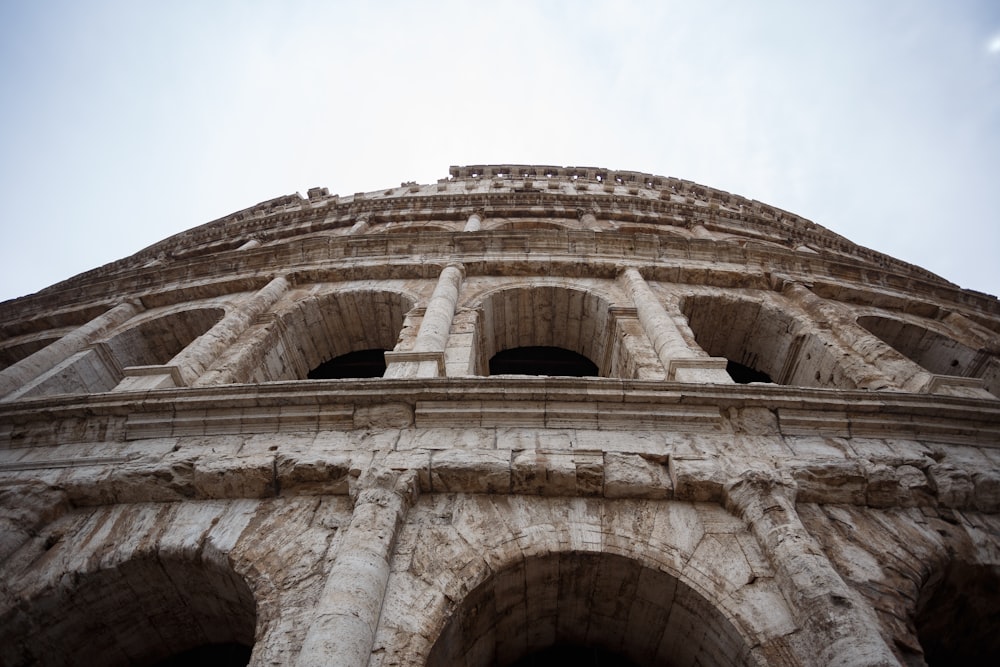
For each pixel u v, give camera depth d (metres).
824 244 35.09
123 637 9.49
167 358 20.36
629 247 20.84
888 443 10.40
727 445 9.96
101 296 22.84
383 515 8.39
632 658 9.17
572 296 18.42
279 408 10.52
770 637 7.13
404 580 7.77
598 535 8.45
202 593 9.16
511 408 10.23
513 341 19.14
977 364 18.42
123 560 8.67
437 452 9.50
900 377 14.15
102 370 17.61
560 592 8.56
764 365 18.62
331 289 19.45
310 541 8.58
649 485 9.09
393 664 6.72
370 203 34.84
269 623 7.45
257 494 9.50
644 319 15.98
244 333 17.09
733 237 32.41
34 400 11.07
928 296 22.39
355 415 10.32
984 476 9.52
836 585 7.27
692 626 8.12
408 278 19.73
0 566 8.72
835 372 15.79
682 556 8.17
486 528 8.60
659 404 10.37
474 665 8.55
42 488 9.54
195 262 22.28
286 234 33.56
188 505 9.53
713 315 18.88
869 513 9.28
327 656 6.30
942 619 9.14
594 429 10.09
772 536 8.14
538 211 33.22
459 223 31.86
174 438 10.52
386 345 19.53
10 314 23.66
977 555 8.70
